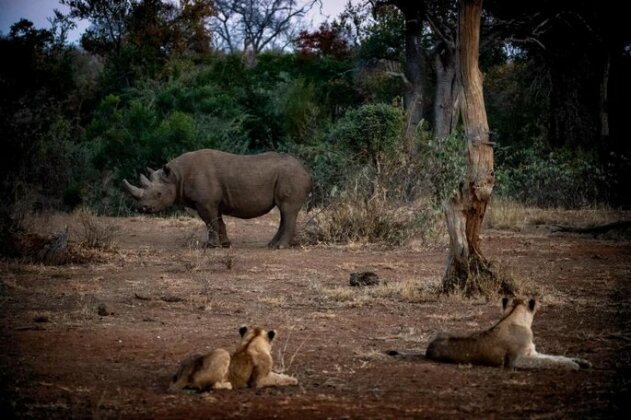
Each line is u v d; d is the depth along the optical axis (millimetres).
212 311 11570
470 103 12742
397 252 17844
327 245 18750
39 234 16891
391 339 9828
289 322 10828
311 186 19047
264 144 31078
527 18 30844
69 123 29703
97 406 6922
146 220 24688
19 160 21703
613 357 8828
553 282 13953
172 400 7117
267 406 6938
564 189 28953
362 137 22984
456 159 20078
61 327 10367
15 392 7391
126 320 10891
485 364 8398
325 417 6656
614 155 29703
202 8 41812
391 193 19703
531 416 6699
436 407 6961
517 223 23344
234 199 18594
